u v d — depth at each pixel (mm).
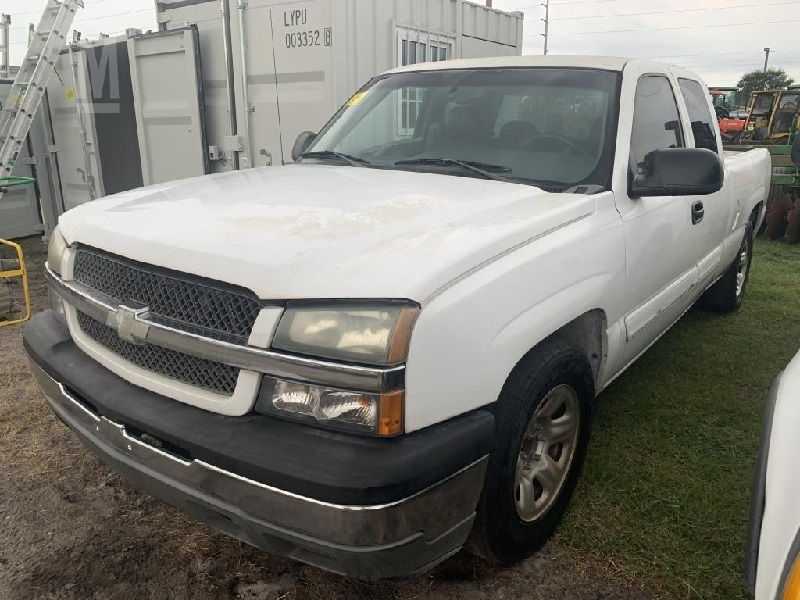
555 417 2637
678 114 3822
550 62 3482
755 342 5012
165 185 2994
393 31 6164
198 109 6770
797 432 1573
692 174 2818
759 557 1510
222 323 1993
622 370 3334
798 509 1429
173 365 2121
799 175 9359
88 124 7902
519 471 2457
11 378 4195
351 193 2652
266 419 1922
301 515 1788
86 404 2348
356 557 1790
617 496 3000
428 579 2496
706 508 2930
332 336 1825
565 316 2426
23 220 8578
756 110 21141
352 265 1923
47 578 2469
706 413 3824
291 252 1991
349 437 1828
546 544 2684
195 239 2137
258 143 6496
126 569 2525
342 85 5805
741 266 5574
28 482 3066
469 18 7273
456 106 3422
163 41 6887
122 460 2164
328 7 5641
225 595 2408
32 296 6148
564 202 2650
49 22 7238
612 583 2488
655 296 3438
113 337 2326
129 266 2225
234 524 1971
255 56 6285
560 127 3148
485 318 2031
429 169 3158
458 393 1958
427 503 1853
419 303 1847
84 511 2863
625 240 2898
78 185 8445
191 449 1938
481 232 2213
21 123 7086
